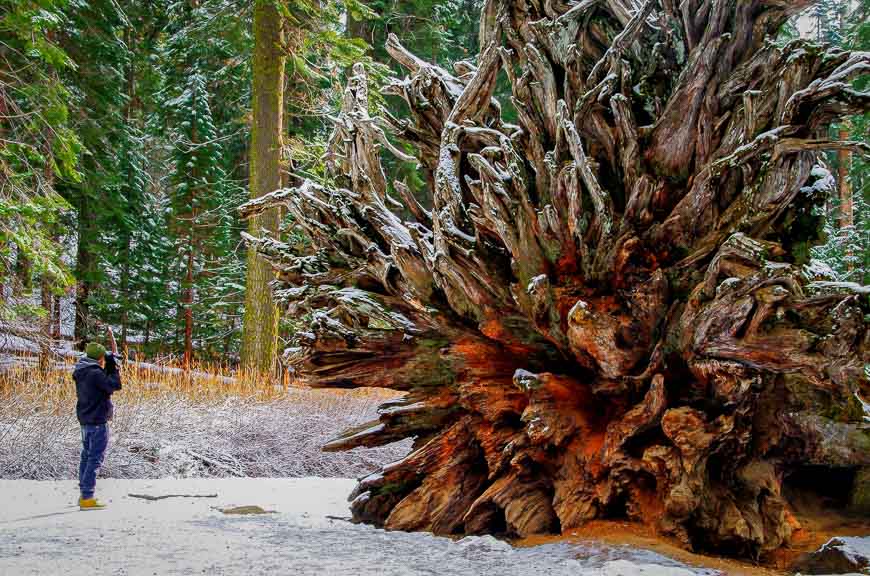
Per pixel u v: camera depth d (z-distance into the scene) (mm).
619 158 4754
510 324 4898
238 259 22875
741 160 4078
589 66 5215
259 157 14539
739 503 4141
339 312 5637
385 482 5355
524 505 4613
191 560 3676
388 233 5594
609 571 3354
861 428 4320
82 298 19172
